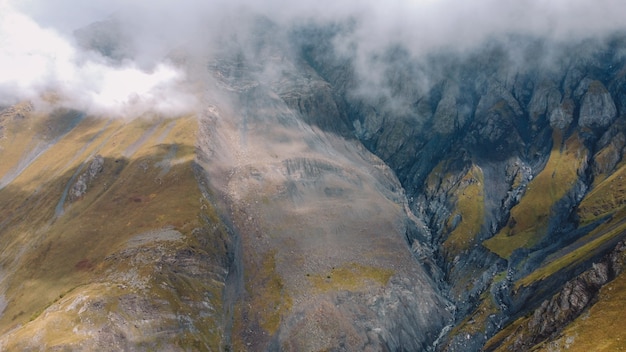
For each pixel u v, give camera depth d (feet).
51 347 501.15
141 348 550.36
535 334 554.05
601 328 467.52
